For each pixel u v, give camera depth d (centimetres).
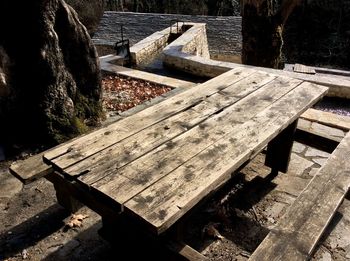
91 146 224
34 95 374
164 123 254
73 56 401
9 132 388
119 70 685
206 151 218
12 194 335
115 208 182
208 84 328
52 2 364
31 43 361
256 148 225
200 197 183
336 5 2028
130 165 204
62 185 269
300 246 180
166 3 2616
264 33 795
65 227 296
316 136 335
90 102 435
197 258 202
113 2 2619
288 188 349
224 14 2516
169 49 864
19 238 285
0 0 346
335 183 230
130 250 237
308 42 2128
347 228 298
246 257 272
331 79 641
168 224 165
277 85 326
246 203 329
